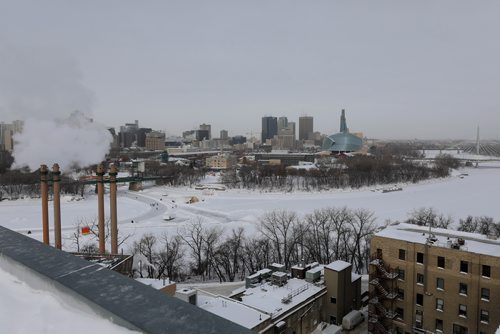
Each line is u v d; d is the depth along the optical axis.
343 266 52.69
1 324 4.96
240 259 75.81
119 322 4.53
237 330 4.16
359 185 186.62
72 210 134.88
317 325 50.19
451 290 44.66
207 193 175.50
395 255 48.66
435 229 53.34
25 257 6.27
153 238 82.94
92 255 39.97
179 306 4.71
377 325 48.31
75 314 5.11
